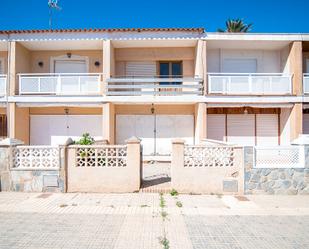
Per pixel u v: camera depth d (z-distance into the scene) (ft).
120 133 51.67
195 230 16.80
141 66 52.85
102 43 48.26
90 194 25.13
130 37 45.19
